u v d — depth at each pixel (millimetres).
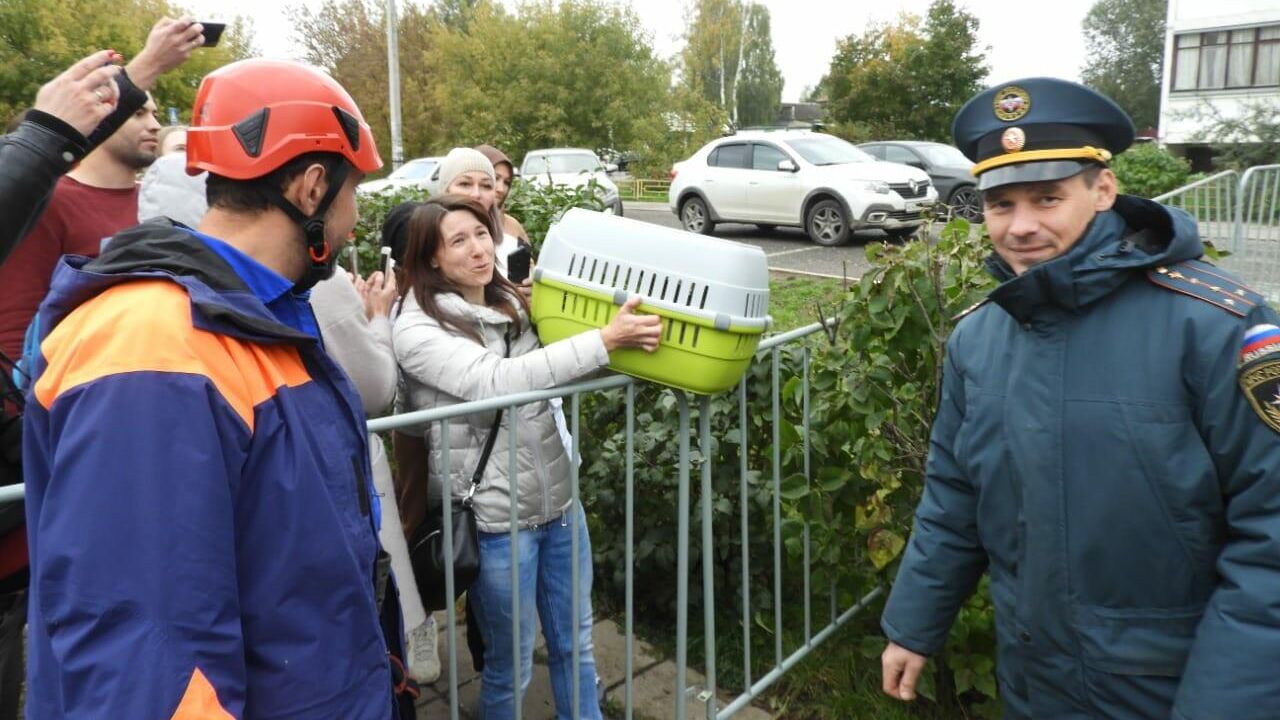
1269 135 18484
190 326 1021
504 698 2299
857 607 2920
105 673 919
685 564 2264
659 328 1956
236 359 1059
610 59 27953
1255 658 1315
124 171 2578
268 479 1063
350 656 1139
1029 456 1542
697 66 58188
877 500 2723
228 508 1006
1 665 2057
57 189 2441
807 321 6980
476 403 1865
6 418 1813
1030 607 1583
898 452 2705
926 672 2611
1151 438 1426
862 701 2734
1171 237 1470
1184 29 24281
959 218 2754
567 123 28078
